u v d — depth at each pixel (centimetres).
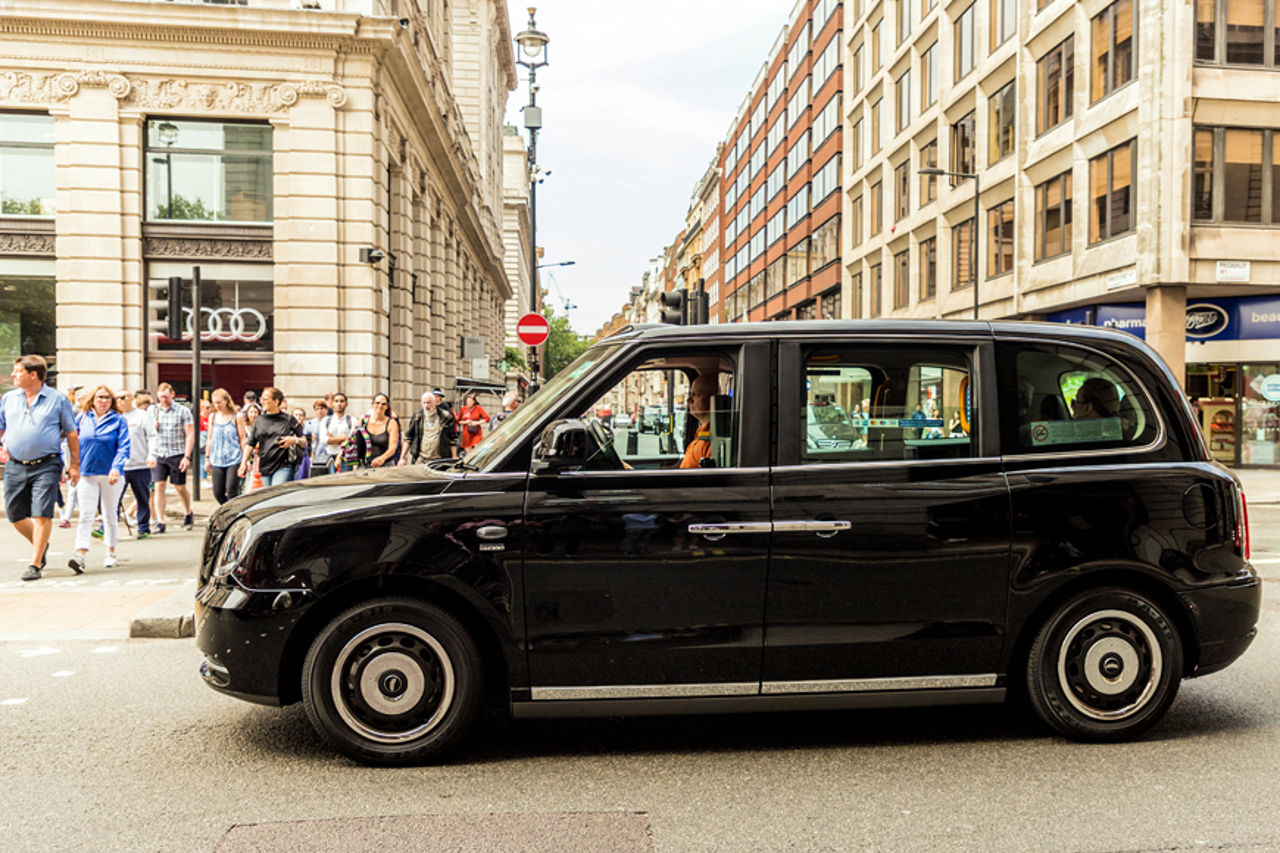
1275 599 739
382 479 399
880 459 400
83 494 885
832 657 393
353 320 1905
